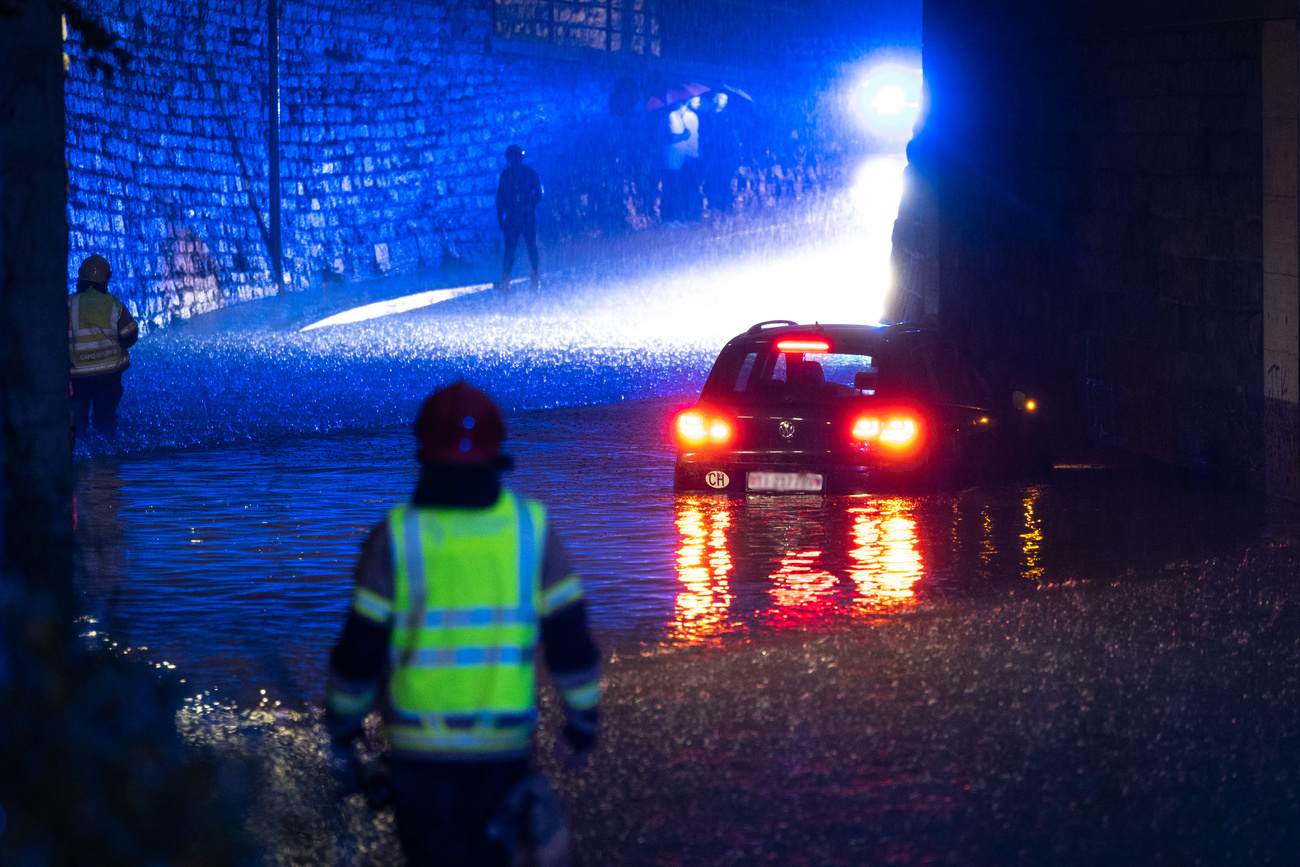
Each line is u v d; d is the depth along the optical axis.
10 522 21.42
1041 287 66.38
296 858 19.30
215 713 25.17
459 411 14.93
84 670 15.20
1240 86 49.56
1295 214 46.31
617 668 28.12
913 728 24.61
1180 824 20.67
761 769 22.72
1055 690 26.67
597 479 50.12
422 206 128.50
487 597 14.66
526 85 137.88
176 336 94.38
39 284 21.75
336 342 93.06
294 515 43.78
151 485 48.50
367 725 24.72
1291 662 28.45
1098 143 60.44
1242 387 49.59
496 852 14.71
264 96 112.44
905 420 45.91
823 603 33.41
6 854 13.18
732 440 46.62
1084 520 43.28
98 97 89.94
